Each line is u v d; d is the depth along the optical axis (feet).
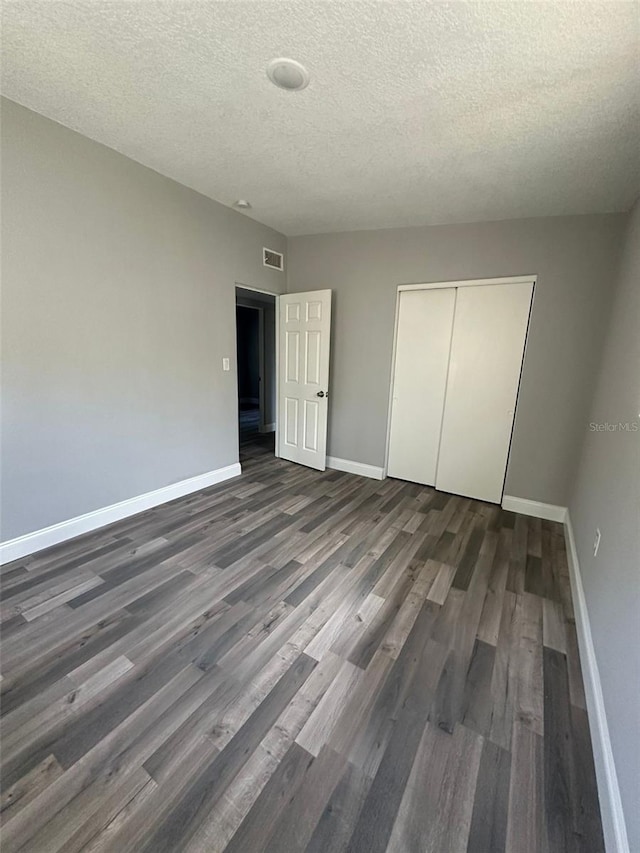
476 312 10.85
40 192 7.02
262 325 18.92
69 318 7.77
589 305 9.33
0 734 4.19
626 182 7.57
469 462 11.54
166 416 10.20
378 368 12.66
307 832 3.44
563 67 4.94
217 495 11.20
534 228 9.73
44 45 5.05
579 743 4.35
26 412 7.34
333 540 8.76
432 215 10.35
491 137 6.66
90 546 8.11
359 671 5.18
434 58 4.92
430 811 3.64
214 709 4.57
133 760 3.97
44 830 3.38
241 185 9.32
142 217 8.80
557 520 10.23
